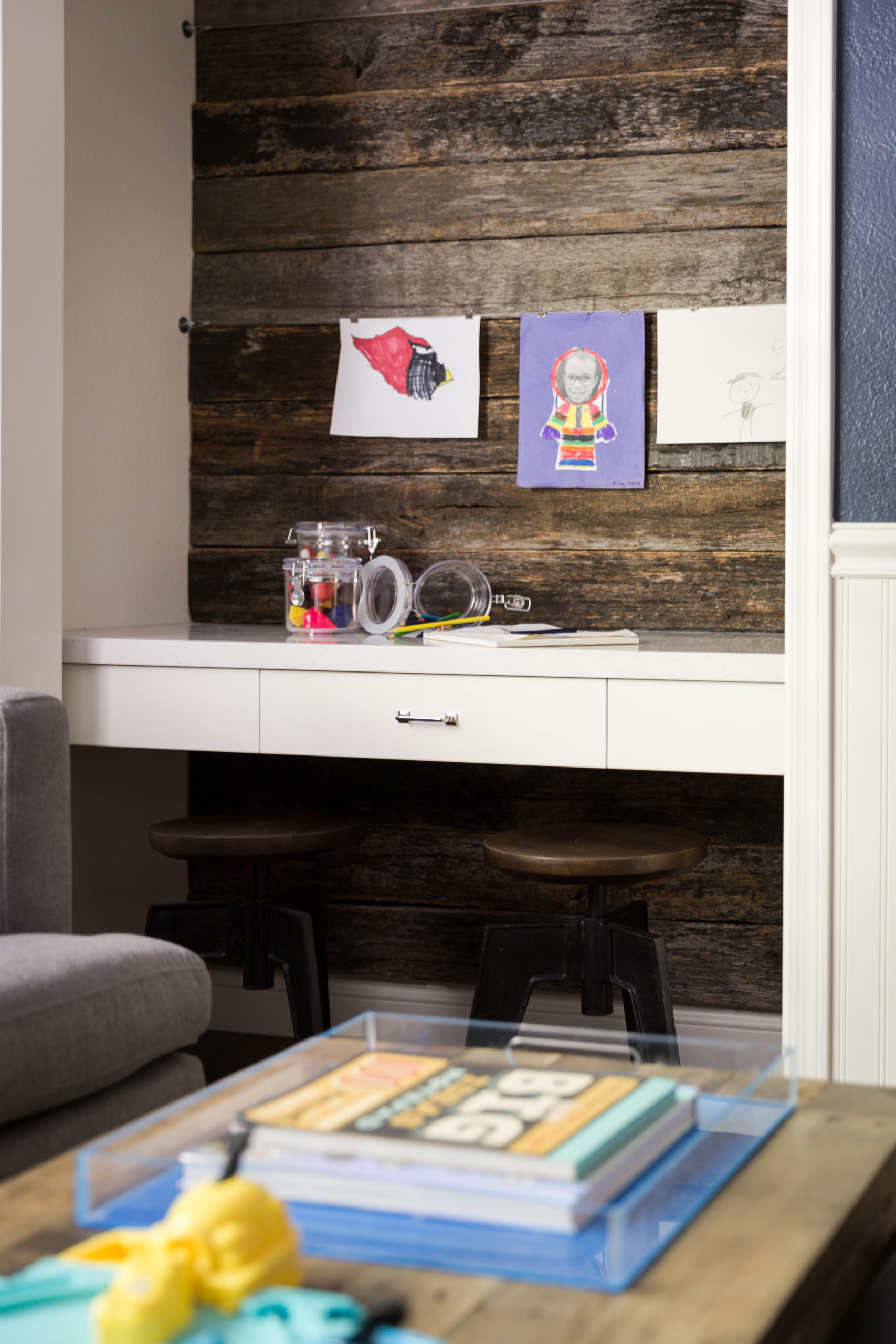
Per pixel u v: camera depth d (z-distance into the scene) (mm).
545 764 2186
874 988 2018
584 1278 834
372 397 2832
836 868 2025
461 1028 1149
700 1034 2686
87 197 2594
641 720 2137
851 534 1977
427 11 2771
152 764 2859
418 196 2793
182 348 2920
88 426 2615
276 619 2912
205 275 2930
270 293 2893
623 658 2131
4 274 2201
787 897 2045
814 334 1986
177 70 2863
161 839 2291
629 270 2689
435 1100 1006
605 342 2697
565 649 2225
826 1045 2039
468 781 2799
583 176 2701
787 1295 810
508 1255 865
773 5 2590
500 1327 778
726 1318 783
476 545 2797
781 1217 918
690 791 2689
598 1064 1120
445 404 2791
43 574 2330
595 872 2059
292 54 2857
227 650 2322
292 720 2303
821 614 2004
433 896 2822
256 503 2918
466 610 2688
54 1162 1052
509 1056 1134
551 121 2715
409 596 2559
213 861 2297
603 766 2160
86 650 2396
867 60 1967
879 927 2010
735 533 2656
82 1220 920
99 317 2637
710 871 2680
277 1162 928
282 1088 1053
